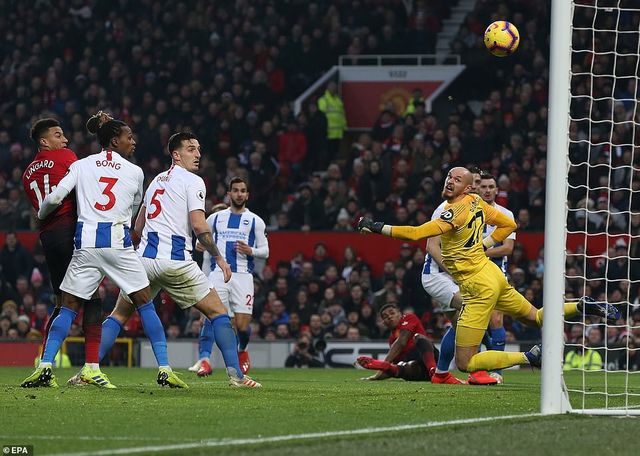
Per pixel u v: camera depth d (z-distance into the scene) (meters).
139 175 12.04
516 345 24.17
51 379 12.09
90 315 12.34
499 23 13.28
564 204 9.91
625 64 32.38
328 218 29.05
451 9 37.06
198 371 17.19
